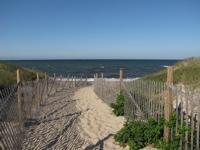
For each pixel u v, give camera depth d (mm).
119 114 12727
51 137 9148
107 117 12586
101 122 11602
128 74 74500
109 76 66250
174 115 6992
